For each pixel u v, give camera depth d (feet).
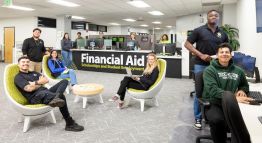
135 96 13.83
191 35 10.59
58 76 17.89
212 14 9.94
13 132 10.52
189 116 12.78
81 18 45.68
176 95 17.83
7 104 14.99
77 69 32.09
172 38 33.37
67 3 28.14
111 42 30.76
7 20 44.32
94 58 30.78
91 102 15.66
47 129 10.91
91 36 34.19
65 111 10.71
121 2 27.53
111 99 16.20
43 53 18.24
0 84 21.47
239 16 24.52
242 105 6.64
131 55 28.07
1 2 26.99
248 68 10.20
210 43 10.03
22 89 10.78
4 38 44.91
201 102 7.93
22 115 11.26
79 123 11.75
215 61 8.24
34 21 40.91
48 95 10.76
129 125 11.49
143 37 28.86
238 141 4.08
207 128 10.86
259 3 10.37
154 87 13.51
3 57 45.03
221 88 7.91
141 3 28.27
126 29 65.31
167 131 10.69
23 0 26.05
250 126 5.00
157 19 48.32
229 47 7.93
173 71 26.35
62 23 40.06
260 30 10.50
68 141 9.65
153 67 13.96
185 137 9.99
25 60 11.17
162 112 13.56
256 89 8.89
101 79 24.70
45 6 30.17
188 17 40.37
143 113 13.38
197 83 8.52
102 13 37.68
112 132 10.62
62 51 30.48
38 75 11.76
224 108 4.22
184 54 25.64
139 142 9.57
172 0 26.23
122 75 27.63
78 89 14.34
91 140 9.77
